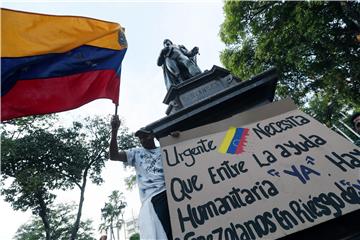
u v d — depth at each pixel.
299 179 3.31
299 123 4.04
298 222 2.93
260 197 3.24
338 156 3.46
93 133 19.17
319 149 3.60
